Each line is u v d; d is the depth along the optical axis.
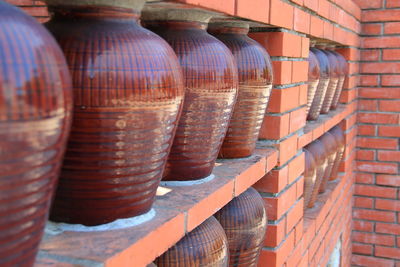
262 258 2.09
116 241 0.96
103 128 0.91
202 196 1.26
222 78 1.29
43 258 0.89
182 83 1.04
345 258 4.18
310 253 2.77
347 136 3.88
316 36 2.57
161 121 0.98
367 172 4.41
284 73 2.01
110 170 0.95
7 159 0.62
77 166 0.94
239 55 1.60
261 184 2.05
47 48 0.69
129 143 0.94
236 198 1.69
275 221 2.05
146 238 0.99
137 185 1.00
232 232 1.64
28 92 0.64
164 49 1.00
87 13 0.95
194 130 1.29
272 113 2.00
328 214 3.28
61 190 0.97
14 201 0.65
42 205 0.71
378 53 4.21
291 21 2.05
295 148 2.28
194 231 1.38
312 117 2.93
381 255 4.48
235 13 1.44
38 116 0.66
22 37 0.65
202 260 1.35
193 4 1.19
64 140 0.73
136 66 0.93
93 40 0.92
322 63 2.88
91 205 0.98
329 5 2.78
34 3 2.10
